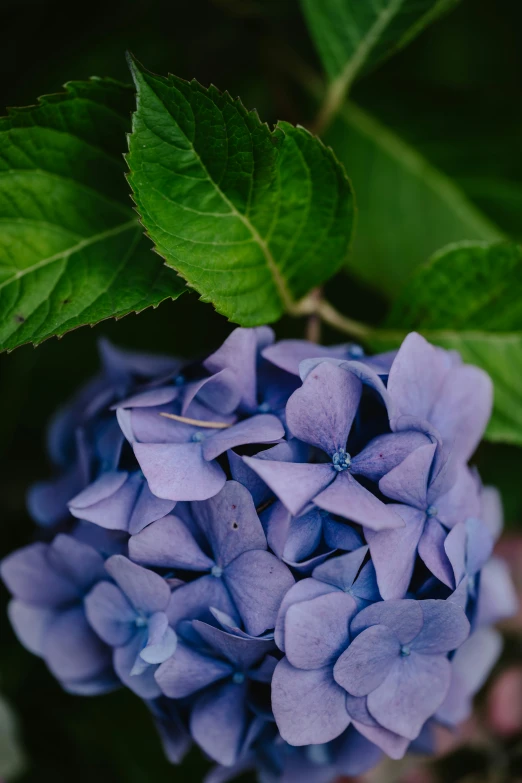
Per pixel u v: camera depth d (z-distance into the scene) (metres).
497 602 0.47
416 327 0.49
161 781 0.56
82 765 0.57
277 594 0.41
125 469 0.43
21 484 0.59
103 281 0.44
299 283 0.47
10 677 0.56
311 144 0.43
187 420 0.42
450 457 0.43
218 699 0.43
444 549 0.42
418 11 0.49
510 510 0.56
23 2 0.55
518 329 0.48
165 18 0.56
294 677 0.41
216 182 0.43
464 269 0.47
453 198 0.55
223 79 0.56
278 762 0.45
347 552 0.41
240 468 0.41
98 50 0.55
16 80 0.55
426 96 0.56
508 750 0.56
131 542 0.41
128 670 0.43
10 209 0.44
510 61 0.57
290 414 0.41
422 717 0.42
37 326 0.43
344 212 0.45
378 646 0.41
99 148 0.45
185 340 0.57
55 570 0.46
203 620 0.42
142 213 0.42
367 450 0.42
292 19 0.55
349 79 0.51
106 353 0.47
